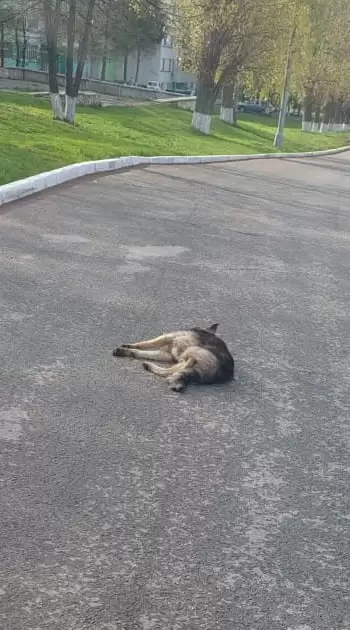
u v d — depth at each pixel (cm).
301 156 3669
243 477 417
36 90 3950
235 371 587
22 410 463
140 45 5431
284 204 1650
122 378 536
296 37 3753
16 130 2091
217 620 297
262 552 348
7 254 844
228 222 1298
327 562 346
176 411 493
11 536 335
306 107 6019
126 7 2711
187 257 975
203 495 392
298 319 763
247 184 1948
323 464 445
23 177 1314
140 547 340
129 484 393
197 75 3553
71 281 775
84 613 292
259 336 688
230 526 366
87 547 334
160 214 1270
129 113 3650
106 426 455
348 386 585
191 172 2031
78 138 2225
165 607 301
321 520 382
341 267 1055
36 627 281
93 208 1225
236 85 4647
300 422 502
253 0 3306
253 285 879
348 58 5372
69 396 493
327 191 2052
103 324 652
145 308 720
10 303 674
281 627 298
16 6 3130
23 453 409
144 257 938
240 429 479
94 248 941
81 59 2570
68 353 572
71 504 366
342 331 741
